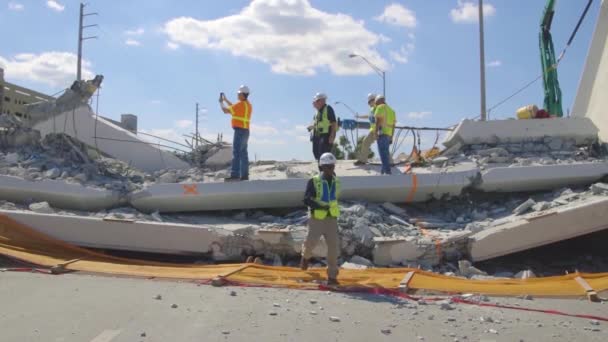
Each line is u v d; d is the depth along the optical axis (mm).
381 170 11875
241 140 10836
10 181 10773
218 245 9477
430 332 5191
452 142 13680
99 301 6070
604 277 7789
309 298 6570
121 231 9664
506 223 9633
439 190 11125
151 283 7289
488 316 5867
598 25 15750
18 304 5883
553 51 18062
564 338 5066
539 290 7180
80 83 14453
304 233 9406
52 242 9477
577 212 9312
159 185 10820
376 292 6973
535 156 12602
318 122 10719
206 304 6055
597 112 15195
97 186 11227
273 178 12234
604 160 12078
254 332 5027
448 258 9266
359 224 9508
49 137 13289
